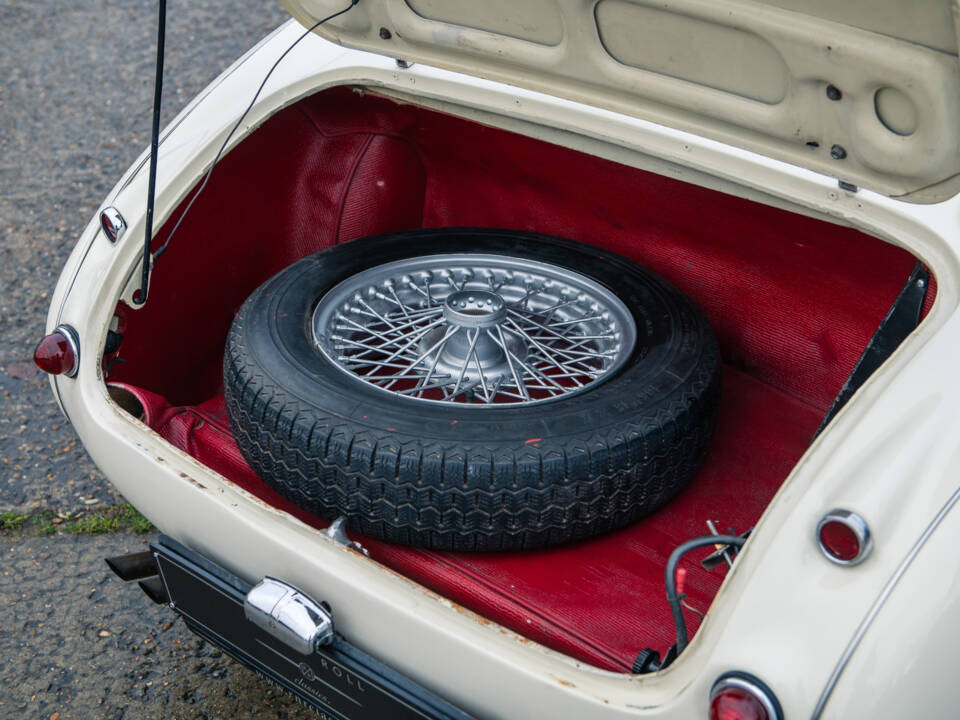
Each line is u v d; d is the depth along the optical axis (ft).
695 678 4.16
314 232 8.45
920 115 4.17
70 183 15.38
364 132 8.18
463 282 7.52
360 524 5.60
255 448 5.88
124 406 7.00
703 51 4.77
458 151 8.27
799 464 4.33
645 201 7.44
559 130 6.48
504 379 6.75
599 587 5.58
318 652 5.15
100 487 9.93
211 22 20.51
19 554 9.09
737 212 6.90
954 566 3.89
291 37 7.63
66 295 6.71
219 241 7.74
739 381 7.51
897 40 4.00
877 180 4.77
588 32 5.14
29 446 10.44
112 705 7.58
